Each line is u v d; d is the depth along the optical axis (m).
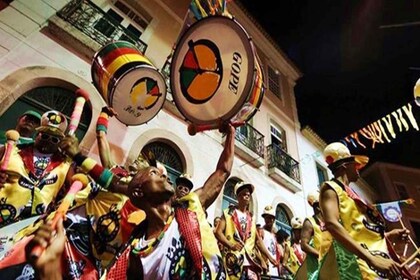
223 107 2.27
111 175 1.52
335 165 2.41
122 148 5.72
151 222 1.37
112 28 6.47
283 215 10.08
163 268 1.26
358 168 2.51
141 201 1.38
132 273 1.28
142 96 3.87
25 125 2.97
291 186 10.65
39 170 2.23
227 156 1.96
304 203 11.20
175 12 8.56
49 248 1.21
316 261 4.06
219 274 1.30
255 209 8.58
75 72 5.43
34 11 5.21
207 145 7.89
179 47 2.79
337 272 1.99
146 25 7.67
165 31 7.94
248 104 2.24
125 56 3.59
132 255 1.31
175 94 2.71
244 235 4.15
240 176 8.66
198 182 7.11
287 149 11.84
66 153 1.60
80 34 5.57
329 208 2.09
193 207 1.51
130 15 7.42
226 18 2.44
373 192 20.55
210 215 7.06
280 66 14.70
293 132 13.03
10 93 4.45
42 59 5.07
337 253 1.99
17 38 4.89
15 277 1.29
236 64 2.31
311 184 12.21
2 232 1.65
